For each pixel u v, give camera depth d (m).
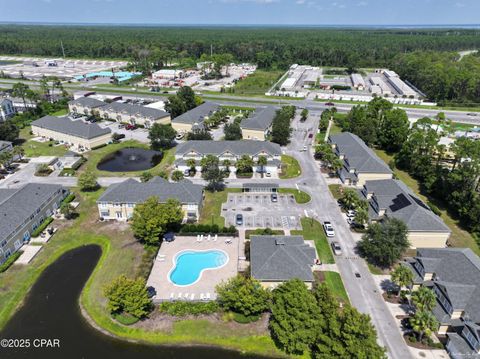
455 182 90.00
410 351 52.66
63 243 77.38
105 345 54.88
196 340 55.47
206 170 100.38
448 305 54.88
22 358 52.50
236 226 83.00
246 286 57.50
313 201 94.38
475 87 194.50
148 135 134.88
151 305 60.66
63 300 62.84
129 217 85.44
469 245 78.19
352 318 48.56
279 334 51.75
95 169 113.06
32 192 85.44
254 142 116.12
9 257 71.50
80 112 167.50
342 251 74.94
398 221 71.69
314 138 140.12
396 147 129.00
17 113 165.62
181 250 74.56
